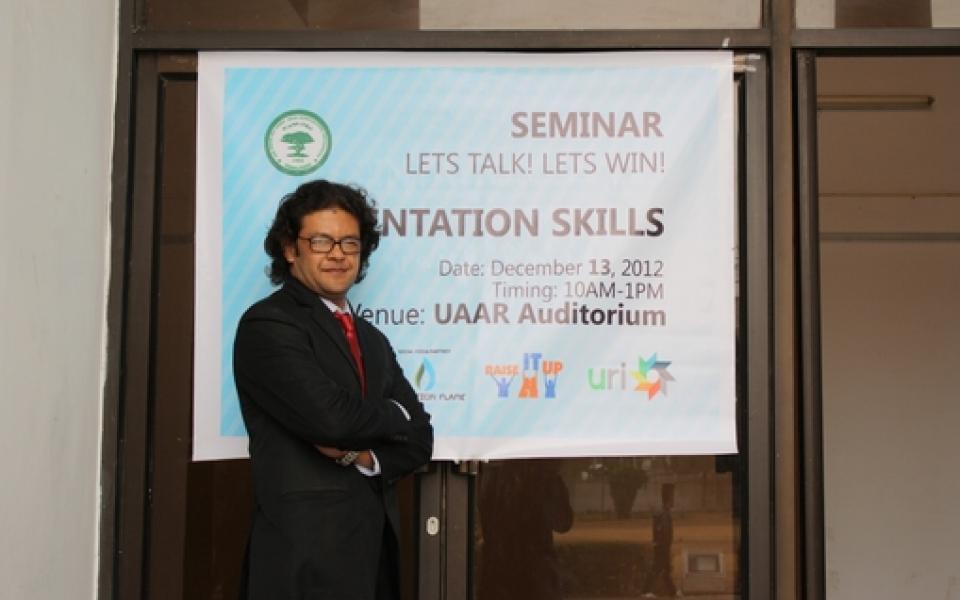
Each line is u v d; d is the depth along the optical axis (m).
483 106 2.96
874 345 4.64
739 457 2.90
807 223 2.92
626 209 2.93
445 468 2.91
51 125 2.57
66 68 2.65
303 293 2.51
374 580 2.43
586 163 2.94
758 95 2.95
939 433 4.62
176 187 2.97
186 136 2.98
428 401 2.90
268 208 2.95
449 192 2.94
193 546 2.92
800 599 2.85
